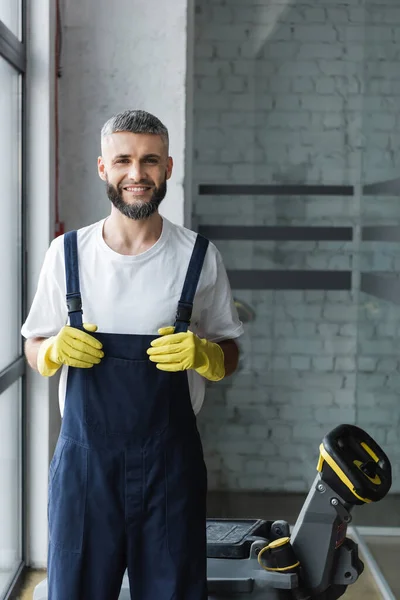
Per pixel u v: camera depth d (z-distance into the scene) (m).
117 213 2.08
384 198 3.60
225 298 2.19
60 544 2.00
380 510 3.57
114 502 1.98
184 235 2.14
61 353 1.97
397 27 3.68
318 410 3.91
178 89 3.54
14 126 3.22
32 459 3.40
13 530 3.30
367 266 3.77
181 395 2.03
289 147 3.80
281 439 3.94
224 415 3.95
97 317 2.05
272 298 3.88
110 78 3.53
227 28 3.77
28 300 3.33
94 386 1.99
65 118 3.53
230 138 3.81
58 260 2.11
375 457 2.35
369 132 3.73
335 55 3.75
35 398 3.37
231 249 3.86
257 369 3.92
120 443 1.98
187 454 2.03
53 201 3.38
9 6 3.12
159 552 1.99
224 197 3.84
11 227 3.20
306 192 3.81
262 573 2.39
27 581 3.32
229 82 3.79
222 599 2.38
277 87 3.78
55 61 3.42
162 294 2.06
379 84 3.71
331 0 3.73
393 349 3.45
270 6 3.76
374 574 3.38
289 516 3.93
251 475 3.96
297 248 3.85
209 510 3.97
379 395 3.65
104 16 3.51
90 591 2.01
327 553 2.36
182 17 3.52
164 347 1.96
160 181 2.04
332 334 3.88
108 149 2.02
